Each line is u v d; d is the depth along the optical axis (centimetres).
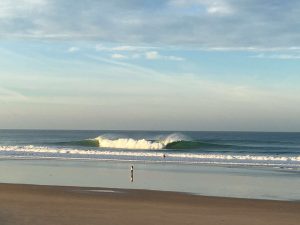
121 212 1353
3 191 1831
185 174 2530
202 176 2438
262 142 7962
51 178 2330
